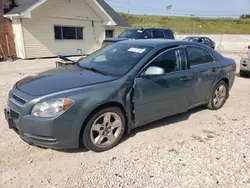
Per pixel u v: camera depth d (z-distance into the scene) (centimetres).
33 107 273
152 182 259
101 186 251
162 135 372
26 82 323
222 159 306
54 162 291
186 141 355
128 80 326
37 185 250
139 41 419
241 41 3819
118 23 1956
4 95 569
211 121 437
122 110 328
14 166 280
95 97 292
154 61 356
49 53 1536
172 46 389
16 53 1472
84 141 301
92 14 1716
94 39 1786
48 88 290
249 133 386
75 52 1683
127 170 279
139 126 386
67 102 276
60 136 279
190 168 286
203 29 5847
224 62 494
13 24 1420
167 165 290
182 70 395
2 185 248
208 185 256
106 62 380
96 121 305
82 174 270
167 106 381
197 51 434
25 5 1441
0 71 965
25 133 283
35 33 1439
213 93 479
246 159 307
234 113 483
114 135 329
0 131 365
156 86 354
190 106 430
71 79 318
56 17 1513
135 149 327
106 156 308
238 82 803
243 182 262
